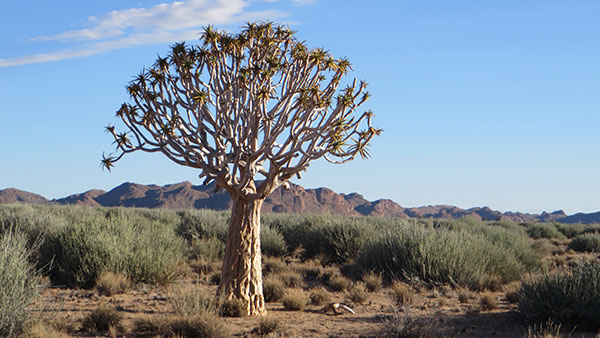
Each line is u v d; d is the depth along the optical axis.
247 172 8.62
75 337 7.75
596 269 9.45
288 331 8.12
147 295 11.36
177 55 8.59
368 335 7.98
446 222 34.97
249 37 8.73
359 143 8.30
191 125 8.73
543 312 8.80
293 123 8.52
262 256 18.78
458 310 10.25
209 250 17.97
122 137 8.41
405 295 11.29
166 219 27.61
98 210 32.47
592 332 8.34
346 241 18.28
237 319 8.75
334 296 12.01
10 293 7.14
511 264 14.61
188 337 7.66
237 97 8.47
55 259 13.02
